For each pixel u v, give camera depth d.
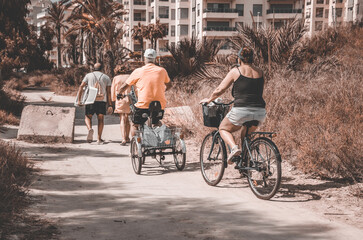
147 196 4.92
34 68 54.12
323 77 10.42
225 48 63.12
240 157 5.20
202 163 5.95
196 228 3.74
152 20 85.12
